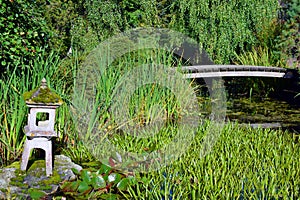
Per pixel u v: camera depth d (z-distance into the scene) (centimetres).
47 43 489
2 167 301
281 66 782
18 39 404
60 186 272
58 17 720
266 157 330
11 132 324
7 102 340
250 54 791
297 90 742
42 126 284
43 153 332
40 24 456
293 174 298
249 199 251
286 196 256
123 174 296
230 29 748
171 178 292
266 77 769
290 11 752
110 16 704
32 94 280
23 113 321
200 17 759
